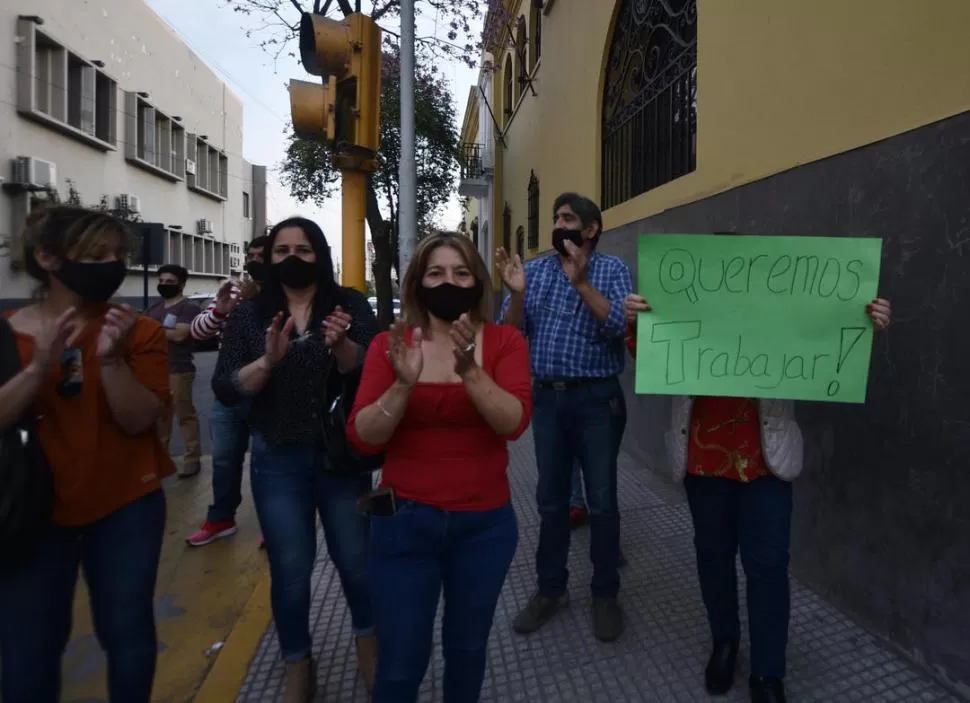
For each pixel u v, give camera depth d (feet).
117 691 6.29
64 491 5.93
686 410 7.91
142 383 6.40
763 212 10.88
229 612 10.68
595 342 9.38
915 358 7.79
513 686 8.30
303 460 7.73
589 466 9.50
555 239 9.59
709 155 12.86
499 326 6.63
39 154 53.78
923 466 7.73
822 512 9.75
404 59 17.66
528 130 31.35
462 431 6.02
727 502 7.79
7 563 5.80
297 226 7.92
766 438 7.31
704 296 7.33
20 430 5.62
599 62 19.93
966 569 7.19
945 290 7.30
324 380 7.57
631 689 8.14
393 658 5.98
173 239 81.51
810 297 7.18
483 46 40.57
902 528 8.12
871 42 8.30
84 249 5.99
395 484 6.08
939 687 7.61
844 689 7.81
